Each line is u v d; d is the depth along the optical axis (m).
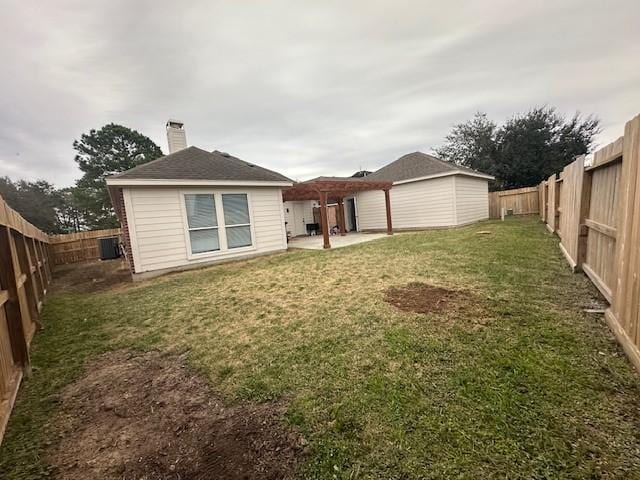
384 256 6.96
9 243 2.77
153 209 7.69
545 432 1.54
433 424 1.67
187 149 10.02
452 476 1.35
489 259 5.55
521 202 15.41
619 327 2.38
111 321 4.28
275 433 1.77
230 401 2.15
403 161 16.00
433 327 2.92
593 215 3.90
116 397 2.36
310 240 13.55
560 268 4.68
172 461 1.64
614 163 3.07
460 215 13.27
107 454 1.75
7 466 1.70
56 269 11.61
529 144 20.80
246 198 9.24
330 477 1.42
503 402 1.79
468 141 24.17
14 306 2.71
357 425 1.74
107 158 27.41
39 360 3.13
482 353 2.37
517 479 1.31
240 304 4.45
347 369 2.36
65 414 2.18
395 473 1.40
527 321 2.87
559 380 1.96
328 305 3.95
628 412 1.65
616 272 2.55
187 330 3.65
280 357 2.70
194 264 8.32
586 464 1.35
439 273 4.88
